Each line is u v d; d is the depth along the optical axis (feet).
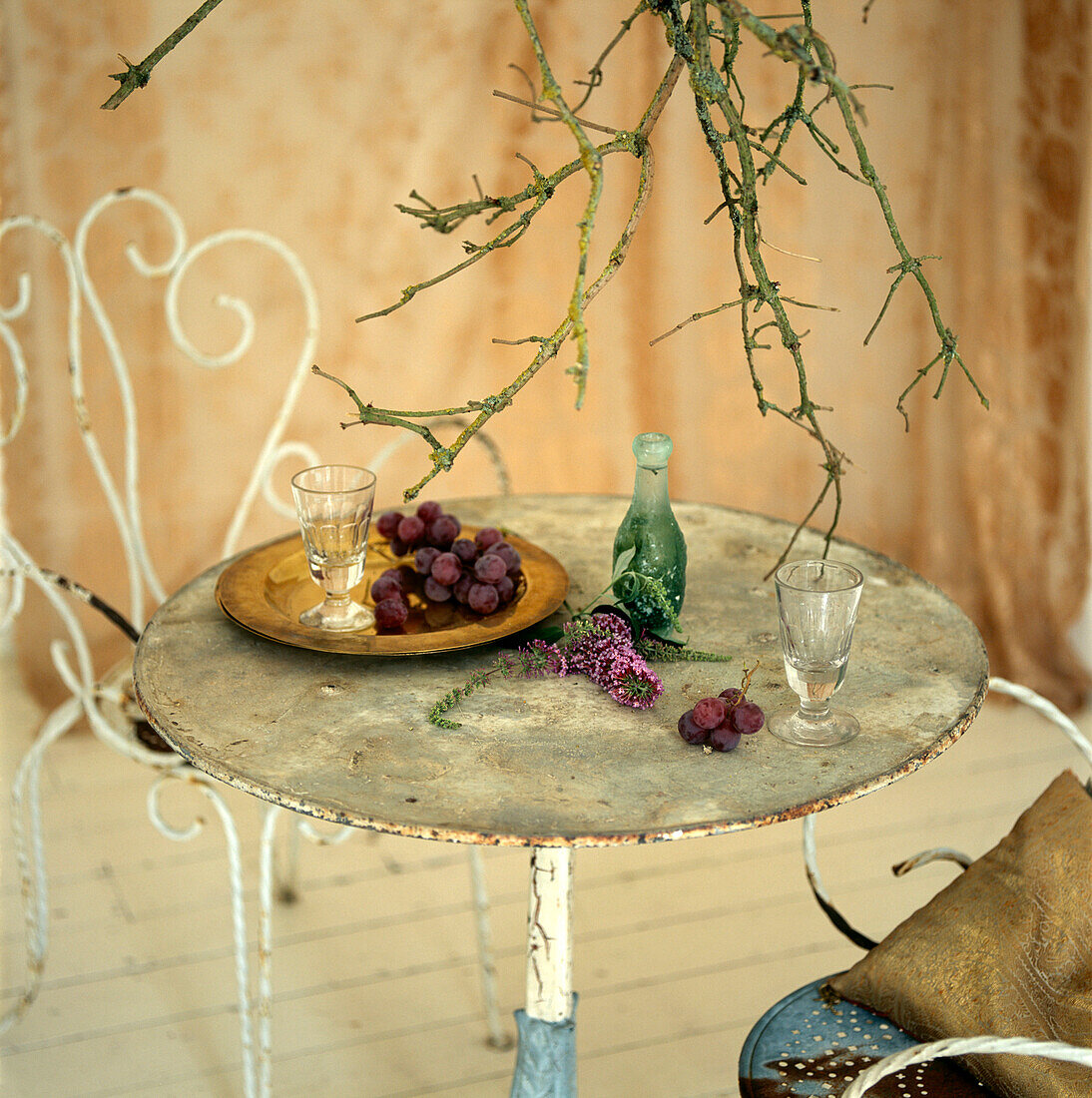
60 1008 6.50
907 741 3.85
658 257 8.95
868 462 9.53
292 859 7.27
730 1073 6.07
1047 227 8.87
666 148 8.74
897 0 8.57
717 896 7.42
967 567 9.62
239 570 4.93
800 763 3.73
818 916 7.23
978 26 8.57
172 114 8.16
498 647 4.50
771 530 5.62
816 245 9.02
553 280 8.96
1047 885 4.10
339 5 8.23
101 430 8.59
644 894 7.45
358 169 8.54
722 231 8.96
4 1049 6.21
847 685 4.22
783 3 8.54
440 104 8.52
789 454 9.53
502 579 4.52
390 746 3.83
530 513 5.82
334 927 7.16
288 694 4.14
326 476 4.58
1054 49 8.56
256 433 8.86
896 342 9.27
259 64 8.21
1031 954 3.98
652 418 9.33
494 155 8.66
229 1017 6.46
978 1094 3.84
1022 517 9.35
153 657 4.39
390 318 8.86
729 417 9.39
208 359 6.75
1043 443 9.23
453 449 3.67
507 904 7.39
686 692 4.18
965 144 8.79
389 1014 6.50
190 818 8.14
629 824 3.40
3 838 7.87
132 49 8.02
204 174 8.31
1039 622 9.51
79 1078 6.03
